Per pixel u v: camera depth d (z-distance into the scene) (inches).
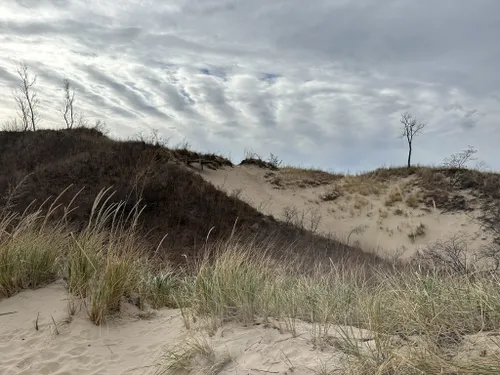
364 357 101.6
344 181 1115.3
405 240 829.2
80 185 797.9
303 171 1201.4
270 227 770.8
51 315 168.7
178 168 916.6
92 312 168.9
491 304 120.8
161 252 362.6
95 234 211.6
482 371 84.0
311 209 1009.5
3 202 669.3
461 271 188.9
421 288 144.1
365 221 934.4
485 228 775.1
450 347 104.5
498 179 917.2
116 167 870.4
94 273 191.0
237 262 184.1
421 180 999.0
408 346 101.9
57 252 223.3
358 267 284.7
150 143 1034.7
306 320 150.4
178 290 228.2
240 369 116.0
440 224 843.4
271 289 163.6
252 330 139.1
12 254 200.4
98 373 130.7
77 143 1051.9
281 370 110.4
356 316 148.3
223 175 1104.8
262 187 1124.5
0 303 182.9
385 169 1120.8
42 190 767.7
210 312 158.4
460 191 917.2
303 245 613.6
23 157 1000.9
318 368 107.0
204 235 677.3
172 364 126.3
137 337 159.9
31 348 145.7
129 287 198.7
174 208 744.3
